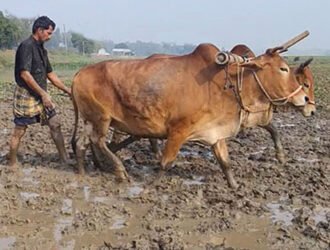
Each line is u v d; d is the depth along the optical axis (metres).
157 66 6.89
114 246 5.17
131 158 8.67
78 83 7.34
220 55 6.62
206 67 6.76
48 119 7.93
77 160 7.61
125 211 6.16
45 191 6.94
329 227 5.59
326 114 14.23
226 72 6.73
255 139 10.41
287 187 7.14
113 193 6.90
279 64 6.78
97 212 6.09
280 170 7.95
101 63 7.32
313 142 10.37
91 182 7.34
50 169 7.91
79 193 6.88
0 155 8.87
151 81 6.81
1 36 62.53
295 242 5.31
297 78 7.31
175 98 6.73
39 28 7.56
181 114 6.73
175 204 6.40
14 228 5.67
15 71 7.64
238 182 7.26
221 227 5.67
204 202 6.50
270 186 7.18
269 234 5.54
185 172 7.87
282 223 5.84
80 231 5.57
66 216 6.05
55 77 8.05
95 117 7.34
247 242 5.34
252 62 6.74
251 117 7.14
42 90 7.53
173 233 5.46
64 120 12.99
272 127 8.42
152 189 6.99
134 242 5.20
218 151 7.00
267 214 6.11
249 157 8.79
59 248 5.15
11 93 20.25
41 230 5.60
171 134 6.88
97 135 7.43
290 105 7.05
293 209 6.30
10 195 6.68
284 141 10.40
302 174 7.74
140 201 6.55
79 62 55.19
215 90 6.74
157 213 6.08
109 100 7.13
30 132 10.80
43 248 5.15
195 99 6.70
